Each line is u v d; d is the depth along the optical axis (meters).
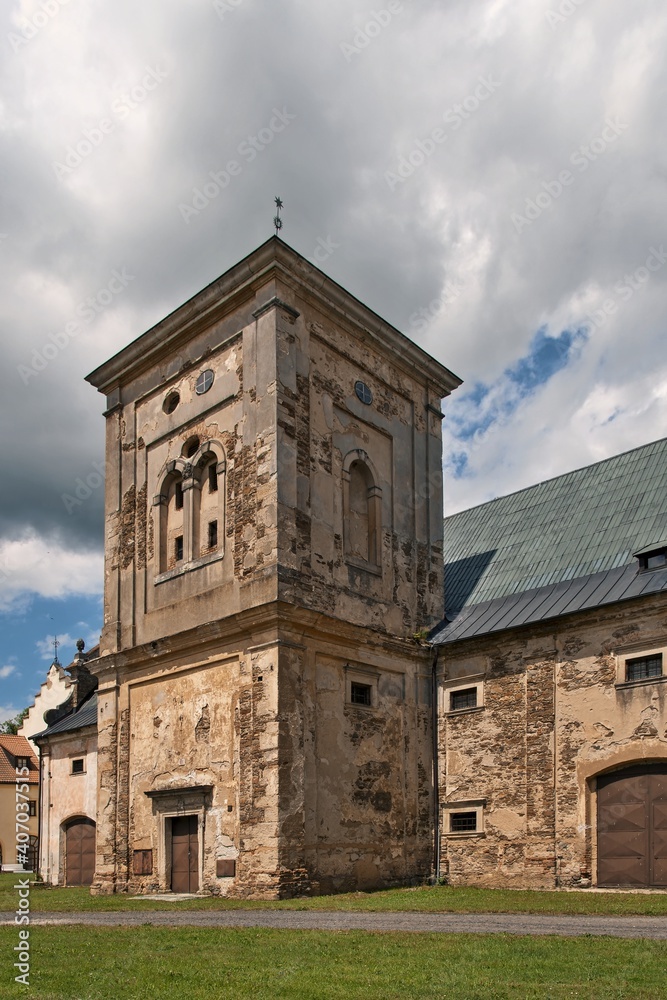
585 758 20.11
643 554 21.41
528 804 20.88
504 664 22.33
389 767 22.00
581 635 20.89
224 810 20.03
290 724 19.38
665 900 16.28
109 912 17.03
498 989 8.26
